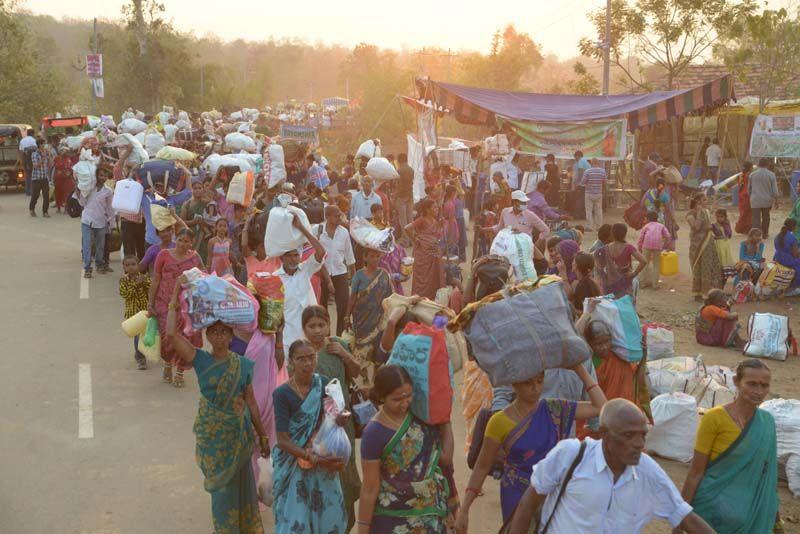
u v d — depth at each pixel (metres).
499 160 20.39
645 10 33.16
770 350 10.24
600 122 20.92
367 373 8.26
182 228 8.89
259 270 8.23
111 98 52.94
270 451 5.69
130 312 9.52
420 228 10.87
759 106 29.34
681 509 3.58
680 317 12.38
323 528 4.65
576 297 7.01
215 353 5.17
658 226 14.07
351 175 20.22
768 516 4.66
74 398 8.55
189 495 6.40
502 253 8.73
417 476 4.21
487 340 4.33
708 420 4.63
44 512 6.09
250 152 21.28
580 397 5.08
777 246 13.45
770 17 31.62
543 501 3.74
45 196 22.34
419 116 21.31
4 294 13.22
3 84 43.16
